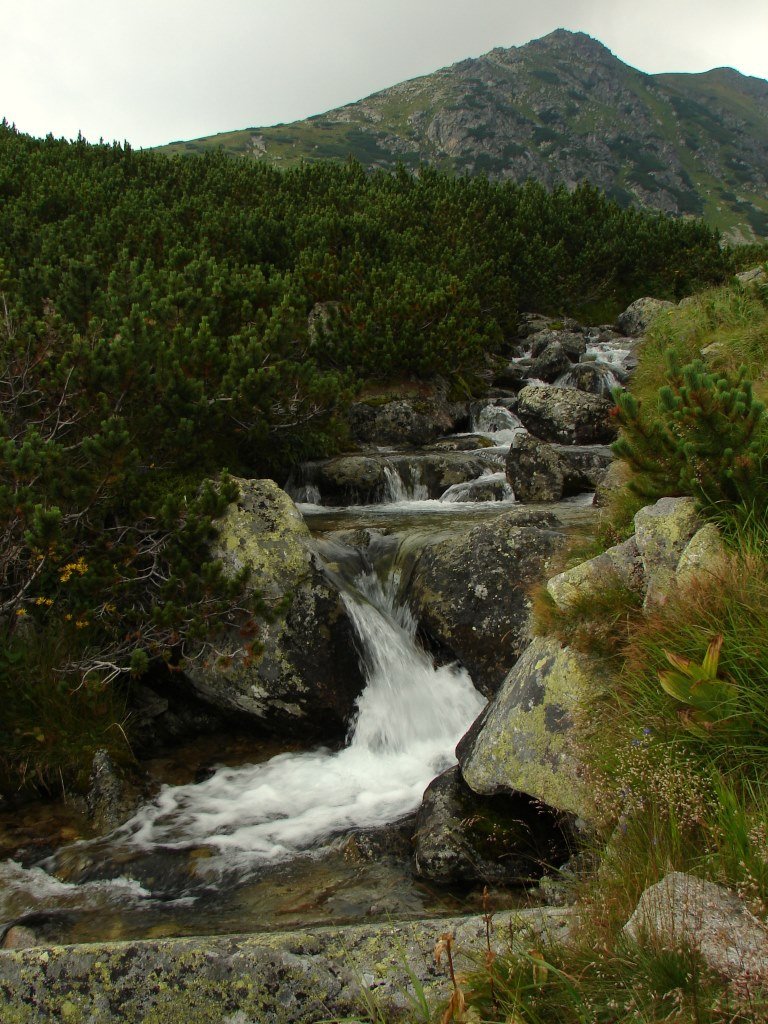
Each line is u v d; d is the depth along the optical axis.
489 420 15.05
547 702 4.25
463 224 22.98
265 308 12.38
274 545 6.58
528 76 171.25
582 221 27.36
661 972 2.22
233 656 6.17
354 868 4.43
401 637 6.88
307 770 5.84
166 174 23.30
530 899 3.91
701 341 12.51
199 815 5.21
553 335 19.95
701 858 2.79
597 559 4.82
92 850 4.80
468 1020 2.27
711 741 3.27
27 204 17.53
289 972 2.83
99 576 6.17
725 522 4.39
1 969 2.97
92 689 5.68
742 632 3.55
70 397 6.98
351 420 13.80
